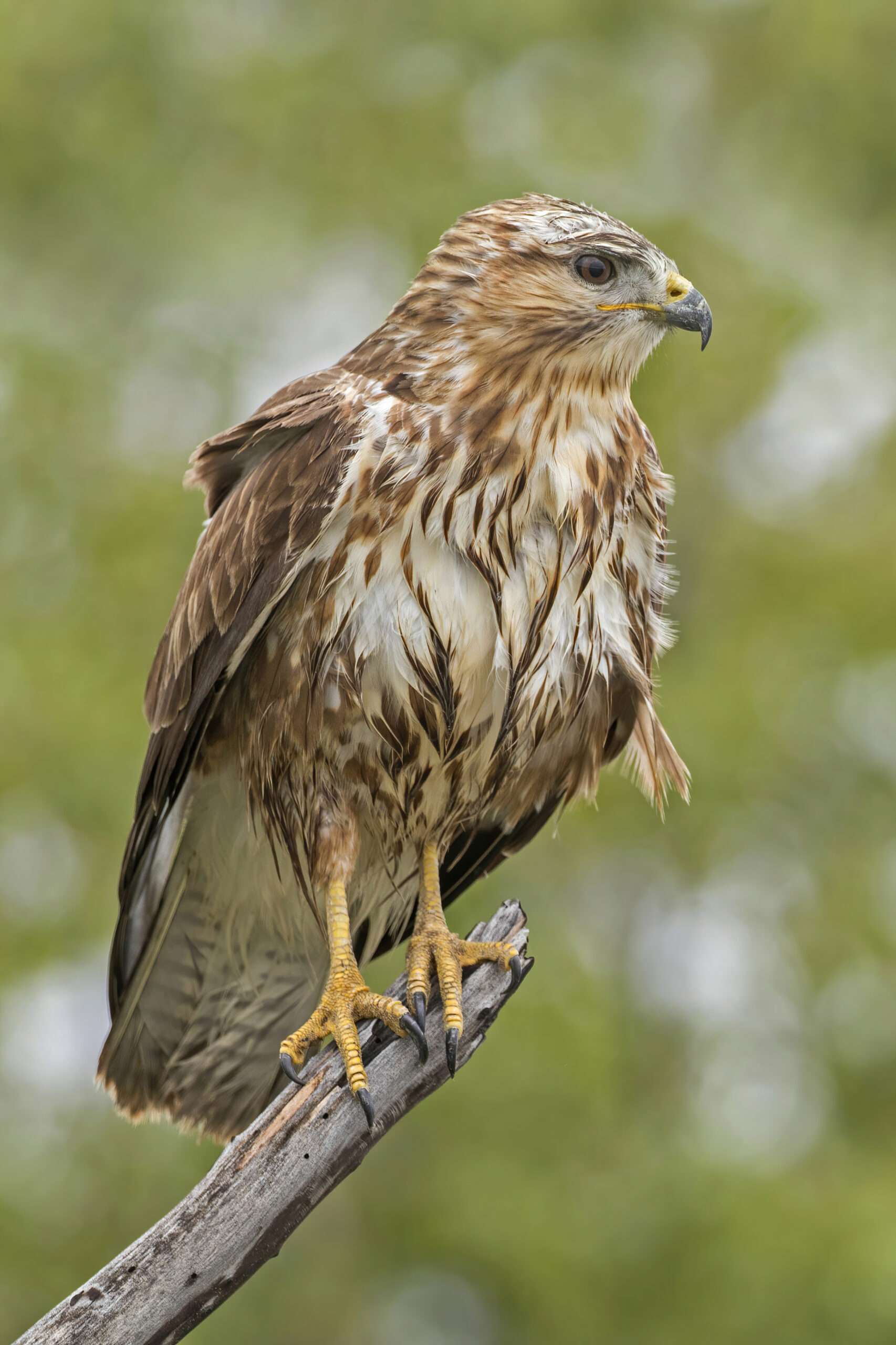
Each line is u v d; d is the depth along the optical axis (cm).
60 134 1426
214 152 1466
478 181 1438
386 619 634
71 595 1353
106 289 1440
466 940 612
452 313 657
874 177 1564
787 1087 1467
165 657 705
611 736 726
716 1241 1267
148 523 1346
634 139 1492
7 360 1364
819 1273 1225
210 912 734
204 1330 1312
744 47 1584
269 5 1552
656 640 705
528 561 646
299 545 631
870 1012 1461
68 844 1298
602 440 663
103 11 1443
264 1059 740
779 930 1469
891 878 1448
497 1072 1298
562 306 652
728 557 1507
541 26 1498
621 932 1523
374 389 646
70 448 1377
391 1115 571
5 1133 1338
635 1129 1402
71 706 1252
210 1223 527
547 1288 1289
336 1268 1383
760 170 1573
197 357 1405
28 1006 1307
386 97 1477
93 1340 511
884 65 1547
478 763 674
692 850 1438
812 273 1538
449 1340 1429
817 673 1412
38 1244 1305
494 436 638
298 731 654
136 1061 733
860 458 1519
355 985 609
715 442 1507
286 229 1438
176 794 696
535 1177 1321
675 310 663
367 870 711
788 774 1429
